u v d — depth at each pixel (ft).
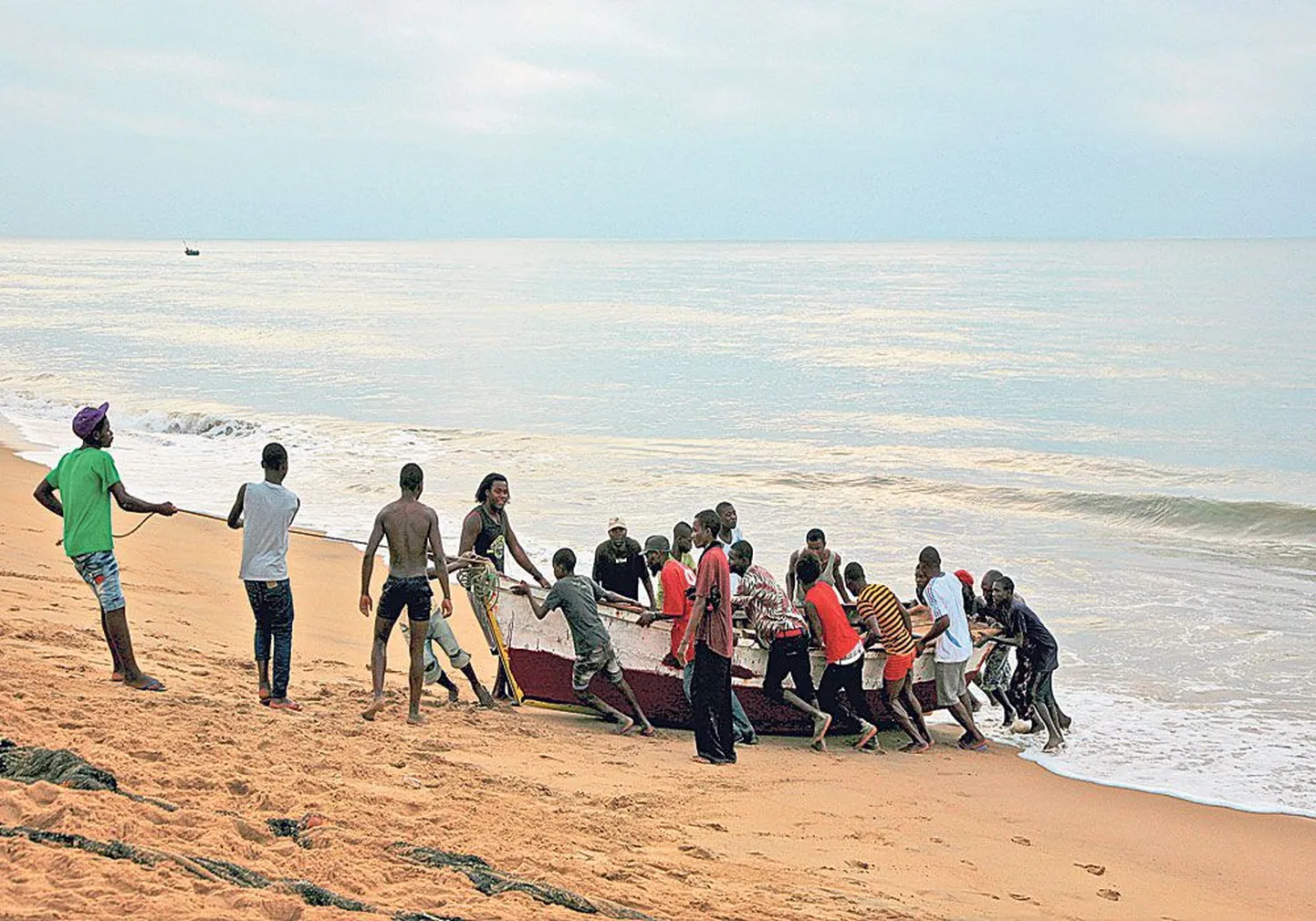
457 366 152.15
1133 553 62.90
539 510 70.38
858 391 130.93
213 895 14.17
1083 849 27.50
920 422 110.22
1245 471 87.76
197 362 153.58
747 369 150.61
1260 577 57.77
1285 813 30.71
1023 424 109.19
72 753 18.79
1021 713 37.78
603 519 67.97
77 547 26.32
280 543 28.32
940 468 88.63
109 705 24.14
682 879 20.03
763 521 69.36
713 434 103.19
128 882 13.96
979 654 38.04
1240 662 44.52
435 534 29.78
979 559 61.31
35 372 139.33
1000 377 141.49
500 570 35.99
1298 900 25.11
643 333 199.72
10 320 223.10
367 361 156.35
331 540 60.49
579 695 34.04
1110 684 42.19
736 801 27.43
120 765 19.39
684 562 36.96
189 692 27.96
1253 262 622.95
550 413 114.83
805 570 34.73
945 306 273.33
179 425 102.01
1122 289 343.67
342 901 15.01
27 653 28.91
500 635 35.47
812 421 110.63
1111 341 181.47
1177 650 46.09
